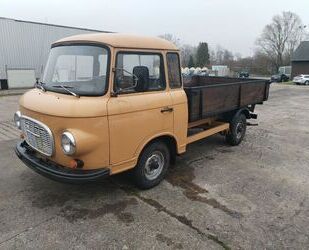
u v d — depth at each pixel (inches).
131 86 164.2
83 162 153.3
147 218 159.6
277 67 3026.6
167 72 185.0
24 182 198.7
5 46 959.0
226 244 140.6
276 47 3041.3
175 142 199.6
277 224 157.2
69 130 146.8
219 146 286.0
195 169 227.0
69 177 150.6
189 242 141.3
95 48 160.1
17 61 992.2
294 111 514.9
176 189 192.7
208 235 146.7
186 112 200.8
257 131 353.7
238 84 263.0
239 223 157.0
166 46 183.8
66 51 173.9
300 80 1579.7
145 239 142.9
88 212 164.2
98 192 186.1
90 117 146.9
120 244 139.3
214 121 274.2
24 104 174.4
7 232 146.4
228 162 243.8
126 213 163.8
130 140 166.6
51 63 183.6
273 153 270.1
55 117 150.2
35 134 168.1
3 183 197.0
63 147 149.3
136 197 181.2
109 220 157.2
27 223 153.7
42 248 135.9
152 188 193.0
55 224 153.1
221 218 161.2
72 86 163.3
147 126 174.1
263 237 146.2
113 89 155.7
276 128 373.1
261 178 213.9
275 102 650.2
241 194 188.7
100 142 152.7
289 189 197.6
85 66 162.6
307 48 2177.7
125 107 159.8
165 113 183.6
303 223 158.7
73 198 178.9
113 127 156.3
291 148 287.3
